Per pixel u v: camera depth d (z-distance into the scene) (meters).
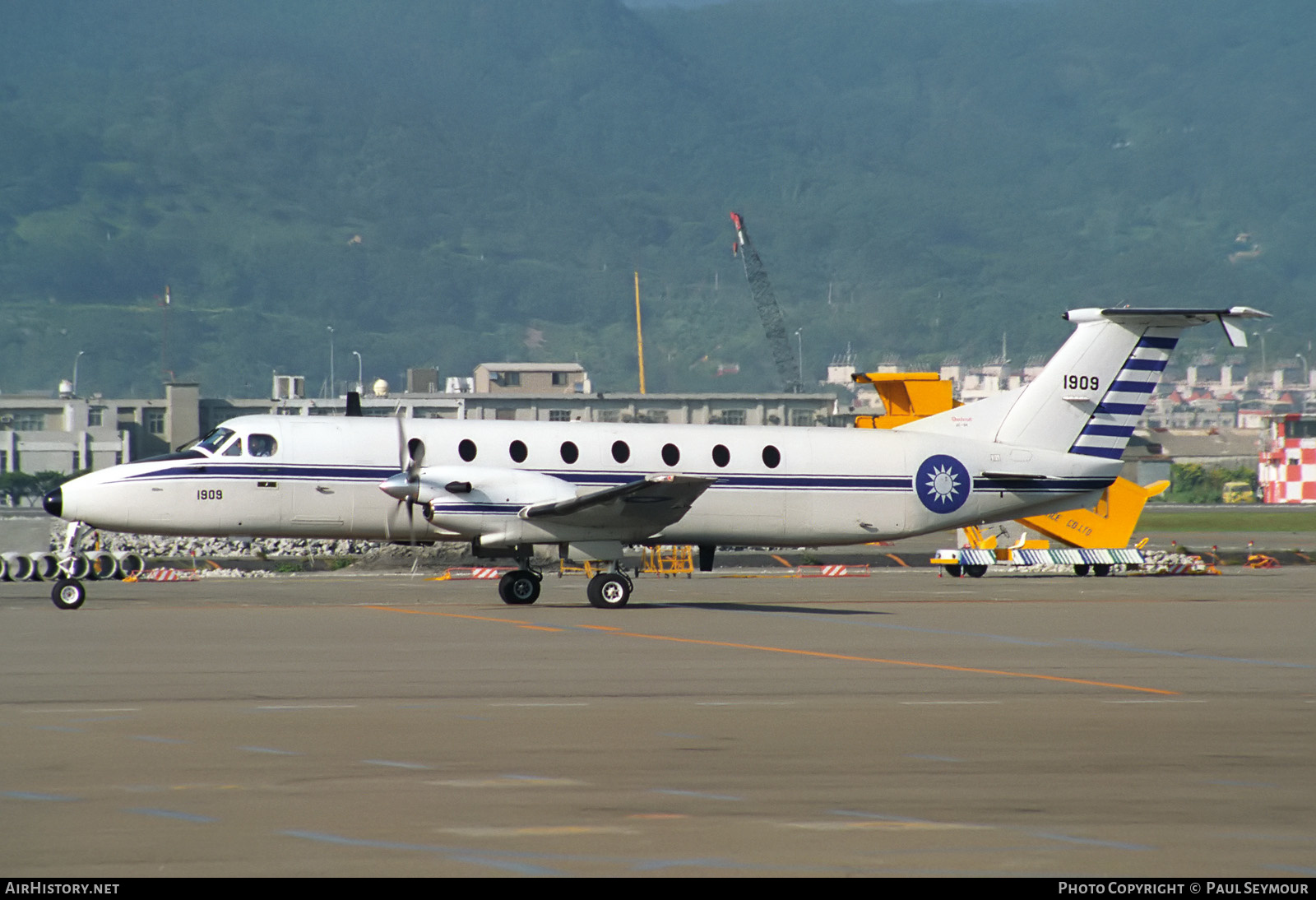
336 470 100.56
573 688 59.16
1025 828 36.25
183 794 38.88
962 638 81.38
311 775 41.41
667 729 49.50
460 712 52.75
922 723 51.16
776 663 68.19
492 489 98.25
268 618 89.81
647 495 96.50
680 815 37.09
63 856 32.94
